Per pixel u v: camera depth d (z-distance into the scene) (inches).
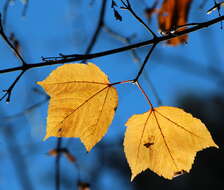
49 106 32.3
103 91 32.5
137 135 33.3
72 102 32.4
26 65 31.3
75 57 31.4
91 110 32.5
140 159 33.3
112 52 31.5
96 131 32.6
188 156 33.2
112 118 32.7
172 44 38.2
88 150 32.4
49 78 32.1
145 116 33.1
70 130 32.4
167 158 33.3
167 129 33.2
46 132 32.3
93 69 32.2
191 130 33.0
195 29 32.0
